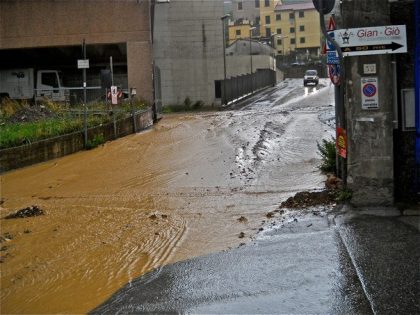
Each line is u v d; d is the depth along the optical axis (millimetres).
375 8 8023
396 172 8344
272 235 7430
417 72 8172
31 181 12805
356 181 8320
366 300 5098
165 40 43438
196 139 17438
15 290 6219
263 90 57719
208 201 9953
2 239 8133
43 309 5637
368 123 8188
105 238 8008
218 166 13023
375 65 8094
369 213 7941
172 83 43719
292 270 6016
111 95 20531
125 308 5414
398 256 6098
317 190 9953
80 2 30172
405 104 8234
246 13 114375
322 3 8008
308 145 15125
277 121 21469
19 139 15047
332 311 4953
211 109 38719
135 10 29797
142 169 13375
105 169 13711
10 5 30750
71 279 6457
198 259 6777
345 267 5938
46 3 30484
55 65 35062
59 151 15977
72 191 11484
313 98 41250
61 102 30250
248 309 5129
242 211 9117
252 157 13750
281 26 111812
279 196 9938
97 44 30297
